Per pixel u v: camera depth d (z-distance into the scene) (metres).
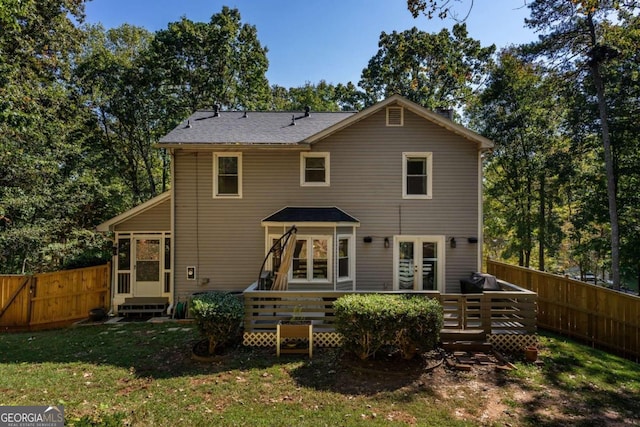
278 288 8.28
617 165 15.54
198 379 5.86
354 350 6.42
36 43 13.66
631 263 15.19
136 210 11.21
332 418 4.61
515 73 17.17
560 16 13.23
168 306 10.94
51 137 12.29
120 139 20.61
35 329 10.04
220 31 21.11
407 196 10.92
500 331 7.41
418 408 4.91
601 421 4.71
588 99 15.62
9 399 5.12
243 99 23.06
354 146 11.00
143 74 19.62
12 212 10.77
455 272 10.84
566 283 9.09
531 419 4.71
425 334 6.24
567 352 7.39
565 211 19.88
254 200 10.98
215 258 10.91
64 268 11.41
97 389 5.49
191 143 10.46
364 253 10.90
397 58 23.95
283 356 6.86
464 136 10.80
